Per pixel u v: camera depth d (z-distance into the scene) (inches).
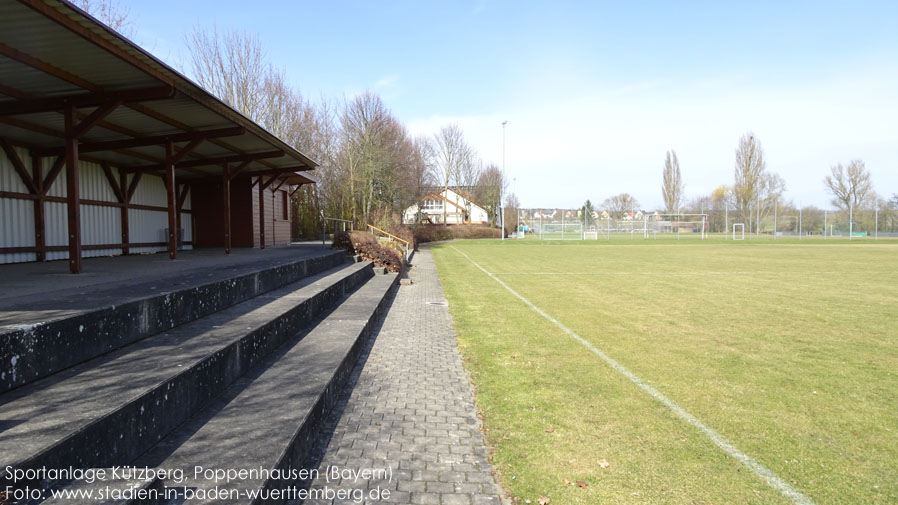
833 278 580.1
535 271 694.5
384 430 148.3
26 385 106.4
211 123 347.3
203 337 156.5
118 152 412.8
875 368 211.2
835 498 109.3
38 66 214.5
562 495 110.9
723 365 216.4
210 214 609.3
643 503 107.5
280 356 185.2
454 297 441.4
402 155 1595.7
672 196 2901.1
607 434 143.8
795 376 199.8
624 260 900.6
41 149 364.5
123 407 94.2
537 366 216.2
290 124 1266.0
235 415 124.3
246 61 1096.8
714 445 136.2
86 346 127.0
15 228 346.0
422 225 1900.8
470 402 173.9
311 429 131.5
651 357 230.4
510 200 3011.8
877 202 2437.3
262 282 269.4
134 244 481.7
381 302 351.3
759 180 2495.1
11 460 70.5
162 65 231.3
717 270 690.8
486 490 114.4
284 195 808.3
